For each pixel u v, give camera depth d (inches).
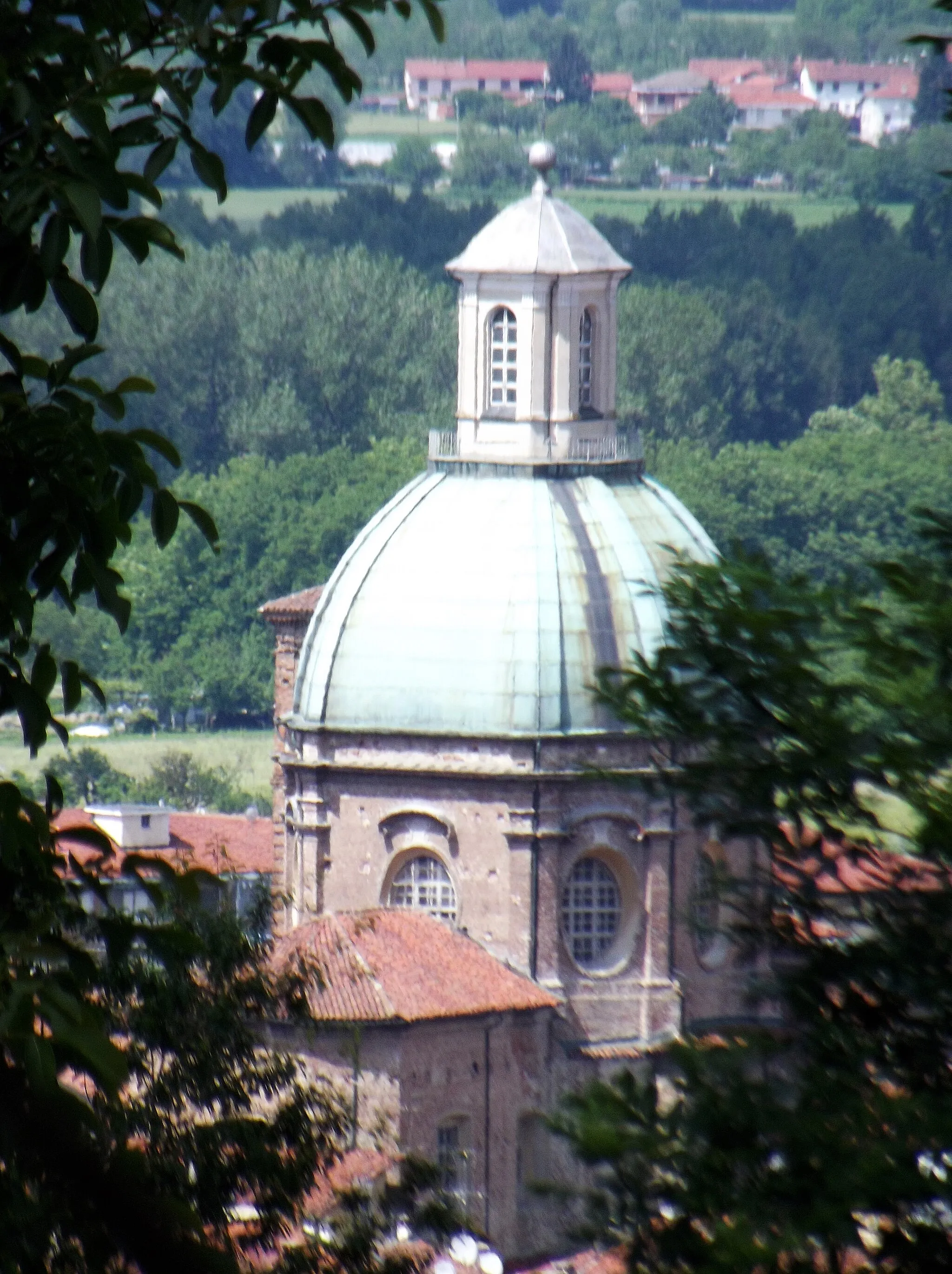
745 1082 3816.4
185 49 3356.3
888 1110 3673.7
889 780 3961.6
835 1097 3762.3
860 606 4028.1
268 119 3376.0
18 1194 3164.4
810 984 3934.5
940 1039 3895.2
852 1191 3631.9
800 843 4010.8
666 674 4141.2
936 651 3973.9
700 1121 3796.8
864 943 3937.0
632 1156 3823.8
